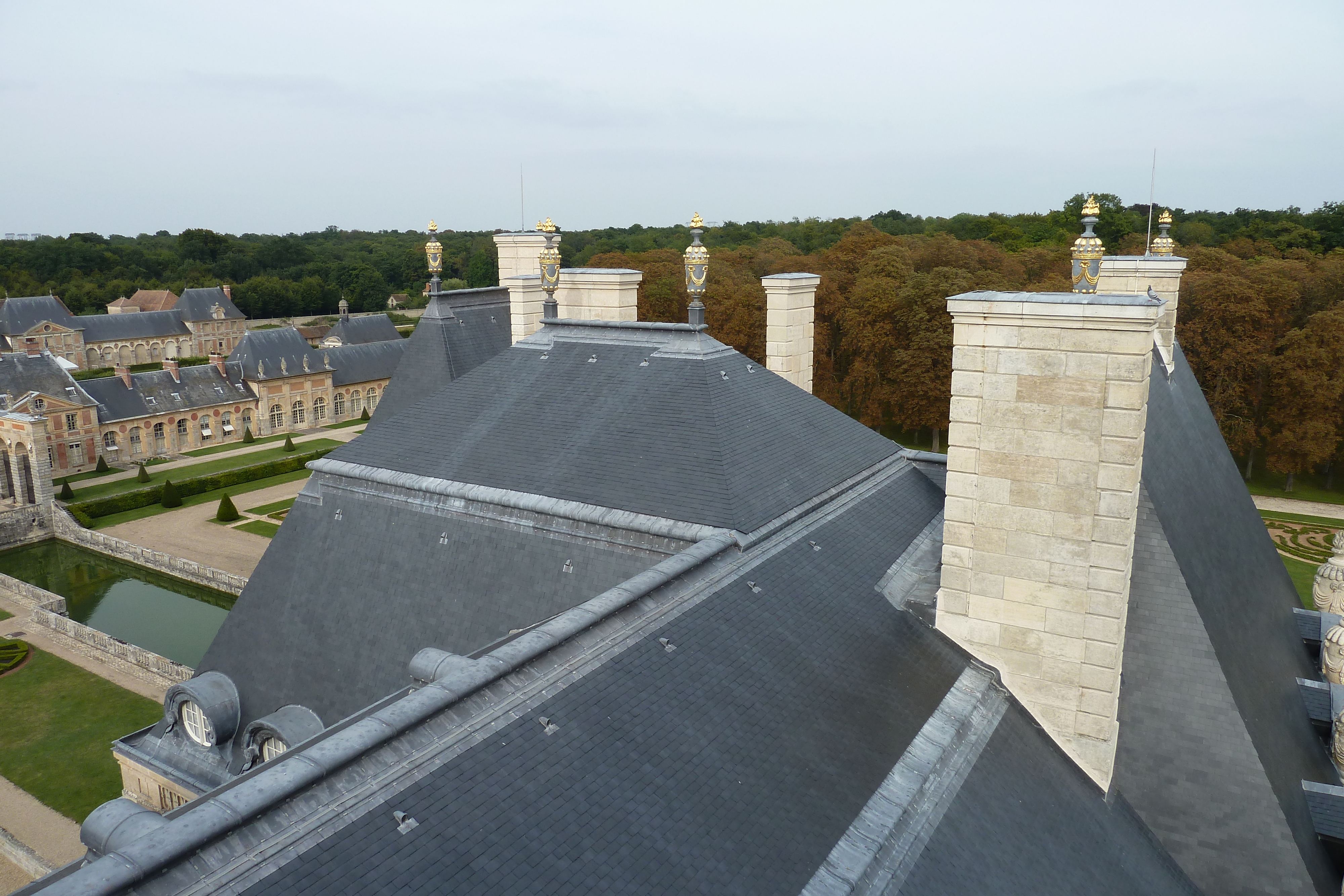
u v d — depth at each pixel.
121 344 189.12
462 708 14.96
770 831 14.66
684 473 25.56
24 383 108.12
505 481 27.73
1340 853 23.25
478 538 26.95
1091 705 20.69
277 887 11.26
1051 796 19.53
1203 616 23.52
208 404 125.06
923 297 95.62
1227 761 22.28
